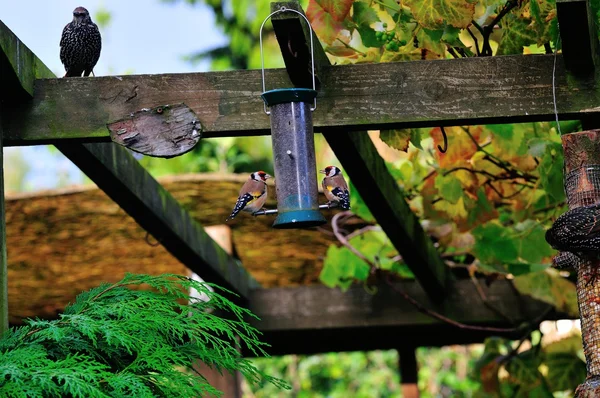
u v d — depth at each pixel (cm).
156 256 1012
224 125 646
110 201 984
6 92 646
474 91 635
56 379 521
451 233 913
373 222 952
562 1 592
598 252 565
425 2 675
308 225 614
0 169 631
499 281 1000
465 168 855
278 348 1104
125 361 557
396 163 1002
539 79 632
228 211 1004
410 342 1085
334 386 1691
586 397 552
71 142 659
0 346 530
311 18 702
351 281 987
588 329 568
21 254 1009
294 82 640
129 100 653
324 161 1580
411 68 641
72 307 562
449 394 1680
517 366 1011
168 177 1002
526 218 911
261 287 1027
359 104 640
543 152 779
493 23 702
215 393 532
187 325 542
